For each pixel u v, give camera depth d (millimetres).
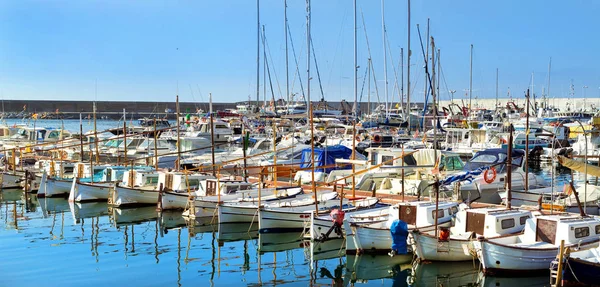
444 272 23859
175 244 29875
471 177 35375
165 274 24781
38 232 32688
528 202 32250
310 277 24375
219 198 33906
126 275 24594
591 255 20922
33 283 23516
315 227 28406
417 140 59875
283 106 82875
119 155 54688
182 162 50312
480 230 25266
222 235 31750
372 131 65500
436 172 32938
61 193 44344
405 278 23906
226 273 24938
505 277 22422
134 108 174875
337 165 37125
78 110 169625
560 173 57375
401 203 27531
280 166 40719
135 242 30312
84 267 25750
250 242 30203
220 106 176125
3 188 47844
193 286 23266
